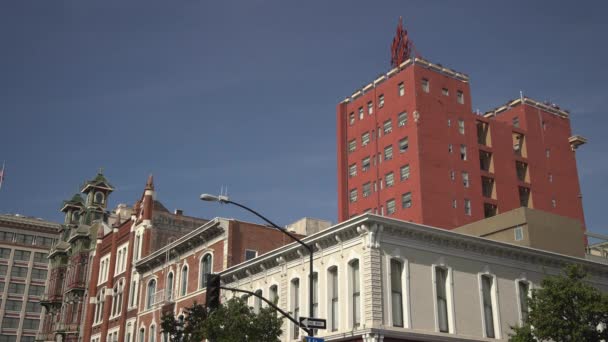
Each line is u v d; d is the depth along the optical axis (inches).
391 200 2785.4
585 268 1643.7
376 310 1270.9
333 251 1429.6
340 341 1320.1
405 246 1360.7
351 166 3090.6
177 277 2171.5
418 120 2758.4
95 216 3373.5
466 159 2829.7
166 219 2581.2
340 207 3038.9
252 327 1288.1
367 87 3127.5
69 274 3221.0
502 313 1453.0
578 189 3193.9
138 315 2383.1
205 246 2055.9
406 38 3085.6
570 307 1209.4
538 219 1713.8
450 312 1368.1
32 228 5861.2
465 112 2923.2
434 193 2669.8
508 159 2979.8
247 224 2015.3
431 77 2888.8
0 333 5442.9
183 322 1637.6
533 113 3198.8
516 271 1525.6
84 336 2812.5
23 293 5644.7
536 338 1362.0
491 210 2847.0
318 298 1448.1
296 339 1489.9
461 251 1443.2
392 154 2851.9
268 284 1657.2
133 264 2532.0
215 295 1043.9
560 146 3230.8
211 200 1029.8
